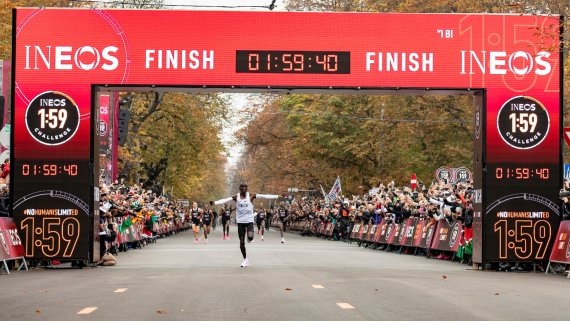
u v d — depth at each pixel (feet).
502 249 64.13
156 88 64.44
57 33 63.52
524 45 64.75
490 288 47.19
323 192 186.19
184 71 63.62
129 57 63.52
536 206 64.39
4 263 58.08
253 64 63.87
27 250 63.41
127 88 64.39
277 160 214.48
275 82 63.98
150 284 48.88
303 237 171.83
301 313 35.29
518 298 41.73
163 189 230.07
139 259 78.07
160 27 63.67
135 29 63.57
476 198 65.98
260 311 35.94
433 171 153.79
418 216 93.20
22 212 63.52
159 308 37.11
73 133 63.57
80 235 63.62
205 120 187.01
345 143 171.73
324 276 54.80
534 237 64.34
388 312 35.63
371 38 64.39
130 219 96.12
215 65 63.77
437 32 64.49
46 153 63.67
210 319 33.50
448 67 64.49
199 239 153.17
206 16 63.87
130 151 165.37
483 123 64.49
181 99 175.22
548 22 64.80
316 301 39.65
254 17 64.13
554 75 64.75
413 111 152.25
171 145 185.88
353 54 64.28
